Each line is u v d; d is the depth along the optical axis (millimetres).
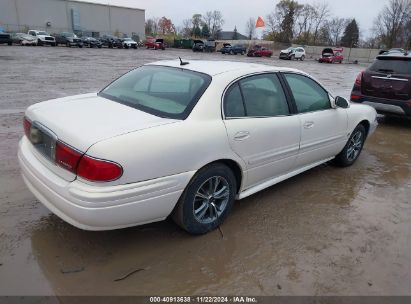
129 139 2555
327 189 4480
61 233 3154
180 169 2820
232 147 3191
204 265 2877
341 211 3920
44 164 2848
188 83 3279
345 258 3092
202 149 2936
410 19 70250
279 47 71875
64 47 42875
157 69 3744
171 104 3094
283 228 3490
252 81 3543
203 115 3014
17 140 5488
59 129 2684
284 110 3838
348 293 2684
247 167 3441
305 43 87500
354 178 4914
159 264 2852
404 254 3203
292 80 4039
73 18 63406
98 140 2482
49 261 2799
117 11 68750
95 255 2902
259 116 3510
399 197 4391
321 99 4406
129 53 37094
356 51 62500
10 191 3832
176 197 2875
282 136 3727
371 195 4398
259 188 3762
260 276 2797
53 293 2490
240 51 51031
